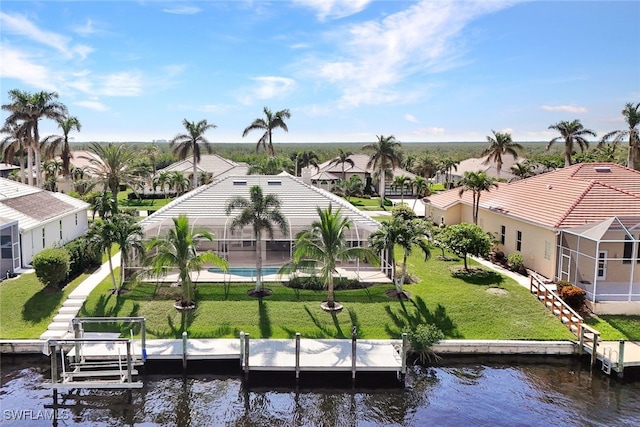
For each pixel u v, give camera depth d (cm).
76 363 1983
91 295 2589
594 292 2508
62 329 2270
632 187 3409
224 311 2448
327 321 2388
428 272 3169
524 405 1847
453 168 9694
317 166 8869
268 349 2109
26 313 2398
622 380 2031
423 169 9444
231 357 2053
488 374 2073
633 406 1845
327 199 3428
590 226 2736
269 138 6862
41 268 2555
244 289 2736
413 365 2133
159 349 2083
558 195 3319
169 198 7169
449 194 4966
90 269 3106
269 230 2673
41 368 2077
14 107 5262
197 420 1733
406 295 2678
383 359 2034
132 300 2541
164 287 2739
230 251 3428
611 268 2844
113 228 2594
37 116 5356
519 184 4000
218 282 2850
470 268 3247
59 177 7131
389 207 6525
